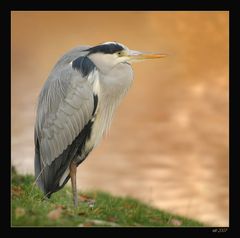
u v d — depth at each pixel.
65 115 8.72
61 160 8.83
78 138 8.81
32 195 8.73
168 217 9.79
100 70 9.02
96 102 8.80
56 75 8.89
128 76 9.32
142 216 9.02
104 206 9.25
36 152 9.13
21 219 7.19
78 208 8.48
